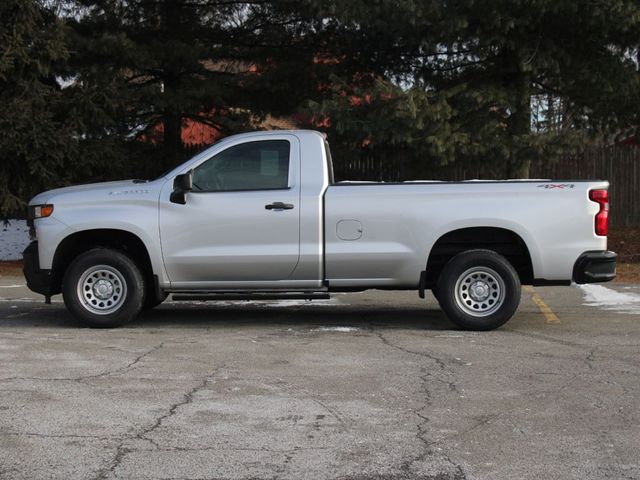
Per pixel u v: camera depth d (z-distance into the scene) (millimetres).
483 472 4473
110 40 16109
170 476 4422
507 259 8984
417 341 8141
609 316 9852
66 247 8891
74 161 15617
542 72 15625
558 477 4398
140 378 6543
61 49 15359
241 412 5602
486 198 8500
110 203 8703
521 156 15078
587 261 8453
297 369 6867
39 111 15109
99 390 6164
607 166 19078
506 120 15938
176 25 18219
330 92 17156
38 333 8625
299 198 8578
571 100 16984
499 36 14500
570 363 7082
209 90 17312
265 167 8734
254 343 8062
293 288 8750
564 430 5199
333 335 8539
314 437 5070
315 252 8570
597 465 4574
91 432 5168
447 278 8617
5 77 15031
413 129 14289
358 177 17344
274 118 19188
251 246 8609
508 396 6000
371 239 8570
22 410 5633
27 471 4496
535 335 8484
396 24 14734
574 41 15492
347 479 4383
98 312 8812
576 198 8484
